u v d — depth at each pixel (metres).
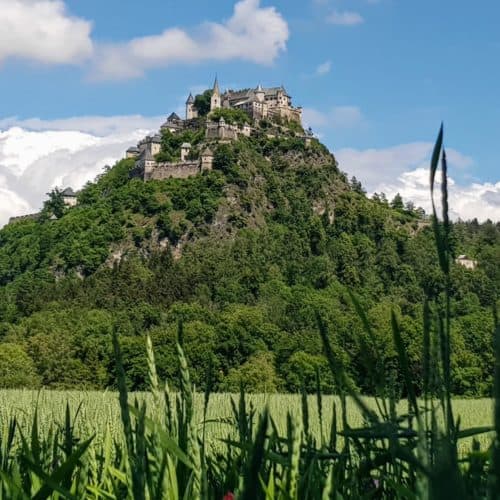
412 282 195.50
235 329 105.94
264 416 1.59
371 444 2.86
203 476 1.88
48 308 152.75
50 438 3.68
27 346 97.31
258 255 199.12
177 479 2.79
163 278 172.75
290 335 103.19
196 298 163.75
